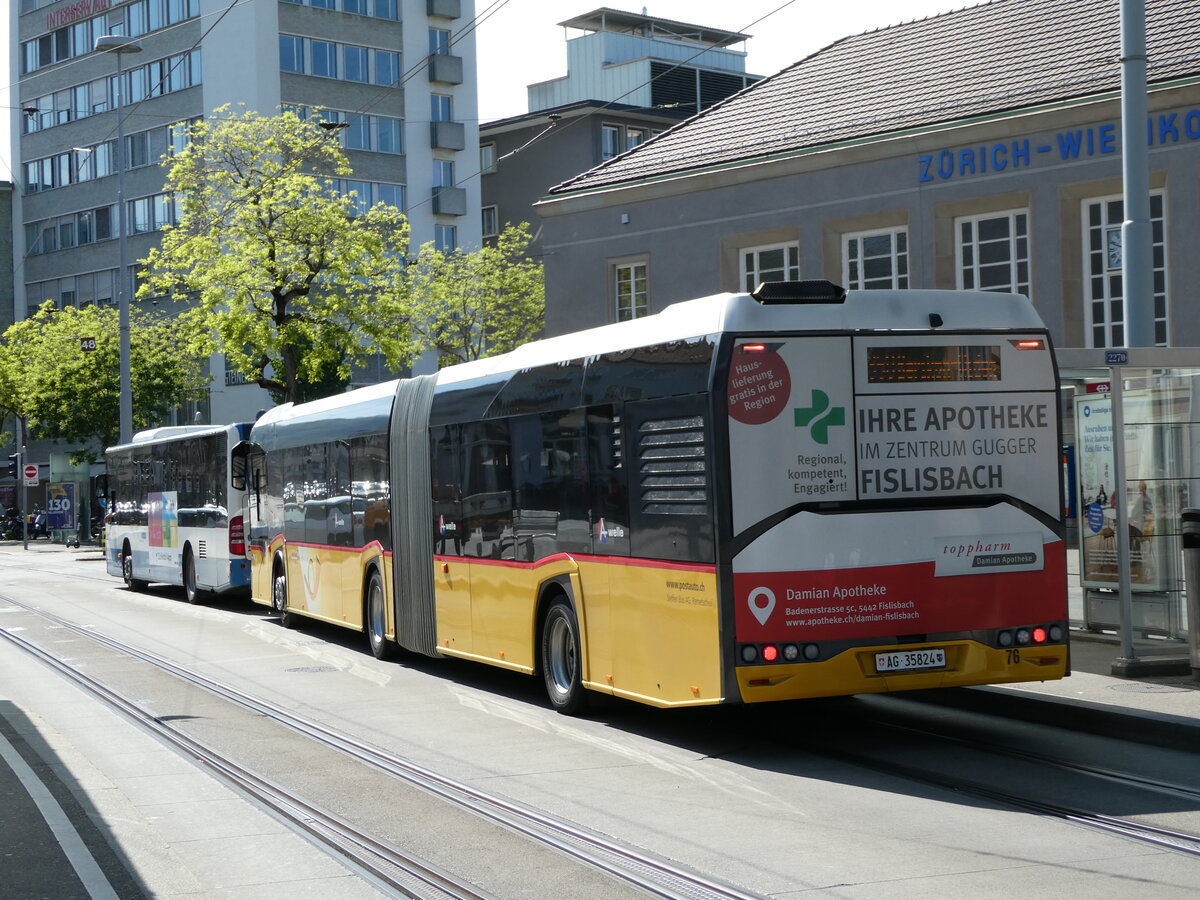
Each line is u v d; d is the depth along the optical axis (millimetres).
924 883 6711
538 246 67125
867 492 10000
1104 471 14047
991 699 11625
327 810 8797
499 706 13062
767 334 9867
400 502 15984
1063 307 21422
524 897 6695
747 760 10148
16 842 8016
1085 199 21375
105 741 11570
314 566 19469
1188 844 7367
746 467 9781
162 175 62656
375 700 13578
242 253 35938
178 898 6836
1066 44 23172
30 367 55031
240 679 15336
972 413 10266
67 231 68438
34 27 69125
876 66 26078
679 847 7594
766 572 9766
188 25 60938
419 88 63469
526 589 12820
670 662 10414
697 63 76438
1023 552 10352
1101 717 10578
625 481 11016
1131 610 12320
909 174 23094
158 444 28562
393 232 40125
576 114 66938
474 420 13930
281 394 38625
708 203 25797
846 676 9898
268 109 58750
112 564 32469
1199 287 20094
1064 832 7695
